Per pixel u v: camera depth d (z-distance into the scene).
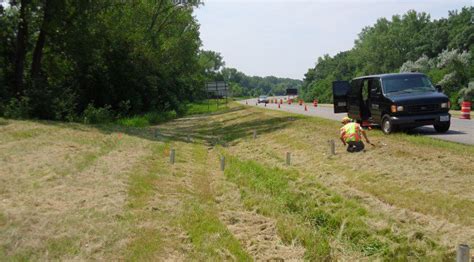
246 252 6.00
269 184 10.04
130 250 5.52
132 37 38.03
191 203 8.15
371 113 15.84
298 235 6.65
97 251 5.41
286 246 6.40
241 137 21.14
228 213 7.86
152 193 8.62
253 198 8.77
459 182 8.37
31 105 25.48
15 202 7.21
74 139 16.28
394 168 10.09
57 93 28.19
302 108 43.00
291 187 9.71
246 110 40.47
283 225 7.07
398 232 6.52
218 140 21.20
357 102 17.03
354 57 101.44
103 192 8.29
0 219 6.22
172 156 12.93
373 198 8.44
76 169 10.35
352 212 7.57
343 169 11.08
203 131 26.97
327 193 9.07
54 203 7.33
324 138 15.81
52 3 27.61
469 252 5.09
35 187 8.34
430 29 81.56
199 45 58.62
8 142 14.33
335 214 7.61
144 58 41.50
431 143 11.76
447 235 6.25
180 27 52.22
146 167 11.60
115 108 38.47
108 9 32.22
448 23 80.81
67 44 29.97
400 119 14.00
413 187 8.59
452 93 42.50
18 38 28.55
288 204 8.53
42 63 33.12
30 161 11.02
